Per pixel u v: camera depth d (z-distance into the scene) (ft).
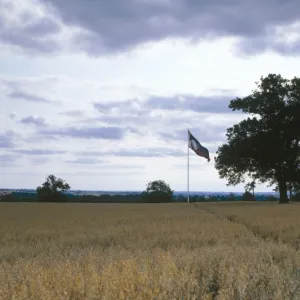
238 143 199.82
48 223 83.87
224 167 213.05
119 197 413.59
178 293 21.39
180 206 193.16
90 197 405.39
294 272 27.61
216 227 65.92
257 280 25.12
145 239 51.55
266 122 203.00
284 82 205.46
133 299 20.17
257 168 206.39
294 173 201.77
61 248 44.93
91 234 59.00
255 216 95.04
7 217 104.94
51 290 21.53
